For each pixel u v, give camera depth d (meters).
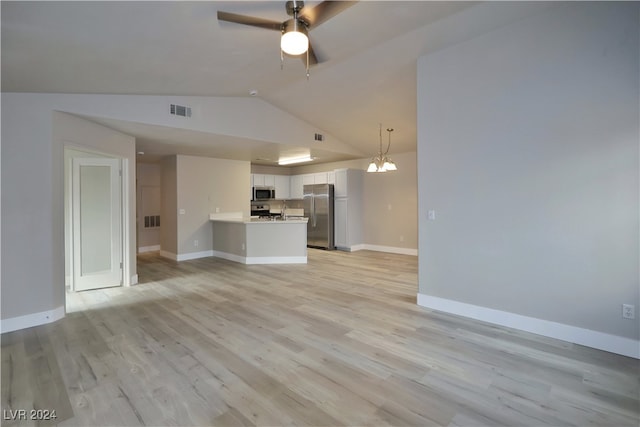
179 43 2.65
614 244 2.52
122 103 3.87
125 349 2.66
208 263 6.36
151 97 4.11
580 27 2.61
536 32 2.81
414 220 7.30
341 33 3.03
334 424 1.76
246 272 5.55
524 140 2.91
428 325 3.13
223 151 6.40
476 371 2.29
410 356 2.52
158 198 8.06
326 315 3.44
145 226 7.84
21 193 3.12
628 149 2.44
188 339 2.85
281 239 6.38
